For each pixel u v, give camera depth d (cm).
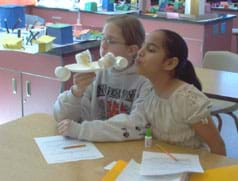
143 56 149
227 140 349
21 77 316
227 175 123
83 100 170
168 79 152
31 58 306
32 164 130
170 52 147
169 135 152
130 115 157
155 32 150
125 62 148
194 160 133
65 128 150
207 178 122
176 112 148
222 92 237
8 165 129
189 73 158
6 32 347
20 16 369
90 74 156
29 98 318
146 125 154
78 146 144
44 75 304
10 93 326
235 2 631
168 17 461
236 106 292
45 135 153
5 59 319
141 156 137
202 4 465
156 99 153
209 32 443
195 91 150
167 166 127
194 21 435
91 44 322
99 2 514
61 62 293
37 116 172
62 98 167
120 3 520
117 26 165
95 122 152
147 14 482
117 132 149
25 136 152
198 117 146
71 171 126
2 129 158
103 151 141
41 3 534
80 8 509
